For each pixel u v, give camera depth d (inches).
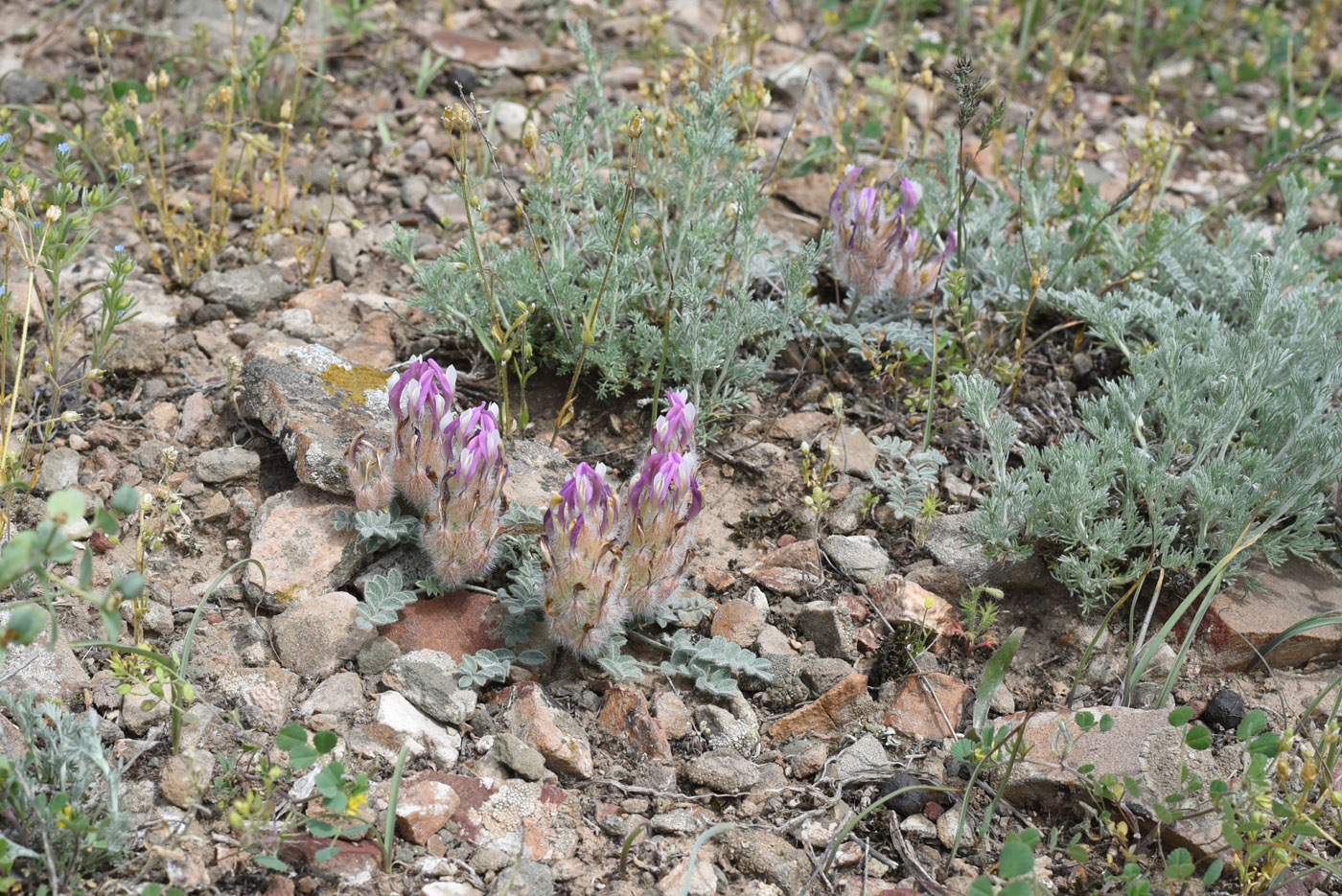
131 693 119.0
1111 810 124.0
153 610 134.3
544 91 238.4
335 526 142.9
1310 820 118.4
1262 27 273.6
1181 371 157.1
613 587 126.4
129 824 110.3
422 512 139.6
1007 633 146.8
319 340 175.2
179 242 193.6
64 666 126.3
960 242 182.1
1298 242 188.2
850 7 274.8
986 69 254.1
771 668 136.4
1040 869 119.6
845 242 171.5
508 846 116.3
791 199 210.7
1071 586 145.7
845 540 153.3
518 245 196.7
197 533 147.3
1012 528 149.1
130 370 168.4
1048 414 171.5
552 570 125.1
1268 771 127.5
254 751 117.3
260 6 247.0
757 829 121.1
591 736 129.3
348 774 120.3
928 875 118.6
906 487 157.5
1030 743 129.0
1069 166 208.4
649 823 120.5
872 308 185.9
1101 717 128.4
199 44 226.5
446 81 237.6
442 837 116.4
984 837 122.0
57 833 107.8
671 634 141.7
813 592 147.6
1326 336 161.5
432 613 137.2
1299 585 150.1
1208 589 146.7
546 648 135.3
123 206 200.2
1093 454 149.3
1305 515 147.4
